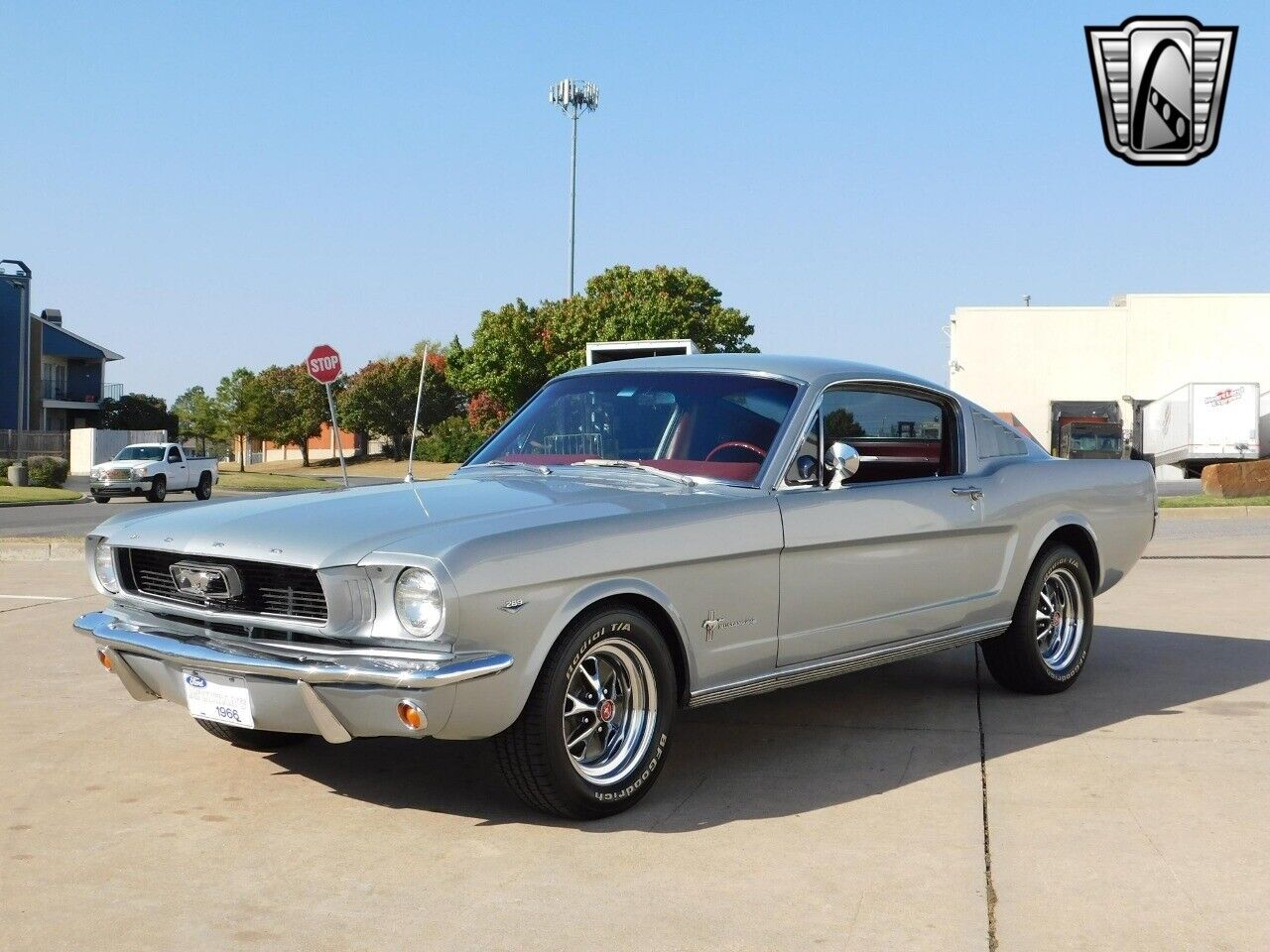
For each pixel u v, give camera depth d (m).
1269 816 4.20
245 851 3.90
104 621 4.57
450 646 3.76
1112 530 6.44
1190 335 47.16
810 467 4.81
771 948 3.14
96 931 3.26
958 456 5.73
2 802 4.43
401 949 3.14
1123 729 5.43
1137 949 3.13
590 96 49.66
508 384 58.38
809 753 5.05
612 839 3.99
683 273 58.28
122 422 68.00
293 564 3.92
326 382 12.85
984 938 3.20
